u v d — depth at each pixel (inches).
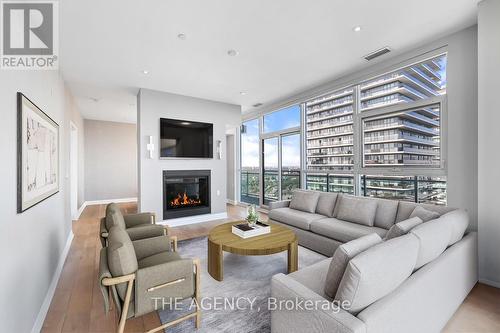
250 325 69.6
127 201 289.3
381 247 49.4
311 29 97.5
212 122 200.2
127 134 290.7
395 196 133.1
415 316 52.3
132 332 67.1
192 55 117.7
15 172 59.1
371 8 85.2
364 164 145.6
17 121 60.4
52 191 94.4
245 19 89.6
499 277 86.5
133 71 135.6
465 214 86.9
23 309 61.5
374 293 44.6
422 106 118.4
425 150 117.6
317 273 66.8
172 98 179.6
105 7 80.3
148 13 84.4
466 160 102.1
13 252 56.5
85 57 116.8
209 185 198.4
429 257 62.0
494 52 85.7
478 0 84.2
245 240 99.0
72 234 156.0
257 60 125.2
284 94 186.1
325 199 141.9
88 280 97.8
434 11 88.4
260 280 96.1
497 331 65.3
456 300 72.8
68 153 151.6
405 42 110.4
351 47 113.7
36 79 79.0
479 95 89.4
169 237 90.0
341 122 159.9
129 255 59.6
